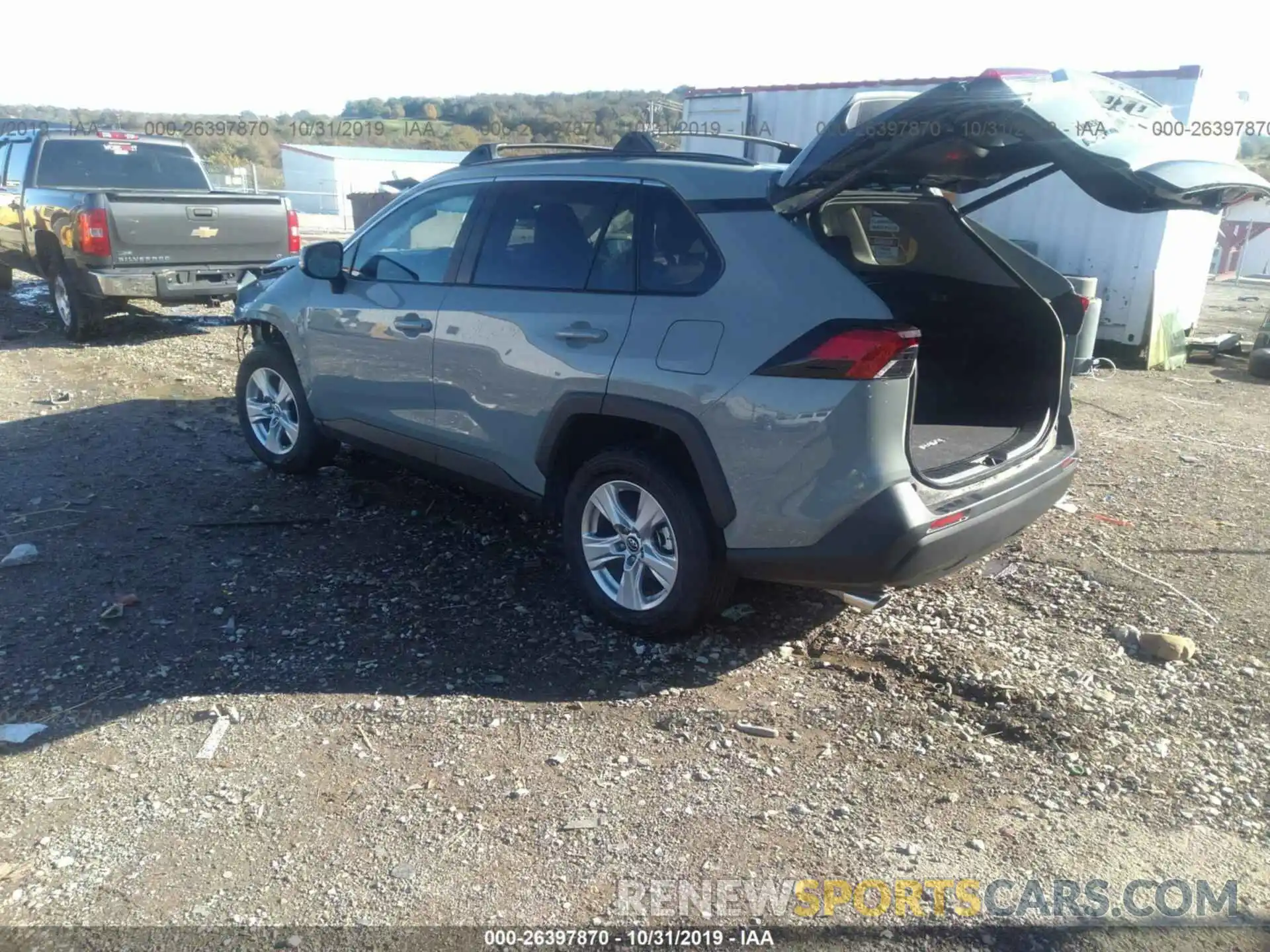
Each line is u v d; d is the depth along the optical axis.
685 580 3.80
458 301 4.52
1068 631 4.20
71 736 3.34
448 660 3.88
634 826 2.94
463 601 4.39
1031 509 4.00
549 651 3.96
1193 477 6.44
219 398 7.78
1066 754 3.31
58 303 9.99
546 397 4.09
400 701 3.58
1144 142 3.37
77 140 10.44
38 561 4.66
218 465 6.18
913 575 3.44
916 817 3.00
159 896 2.64
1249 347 11.76
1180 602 4.48
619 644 4.03
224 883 2.69
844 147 3.28
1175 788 3.15
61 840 2.85
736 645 4.02
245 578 4.57
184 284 9.49
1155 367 10.60
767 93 12.29
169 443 6.59
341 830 2.91
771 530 3.51
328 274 5.08
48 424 6.92
